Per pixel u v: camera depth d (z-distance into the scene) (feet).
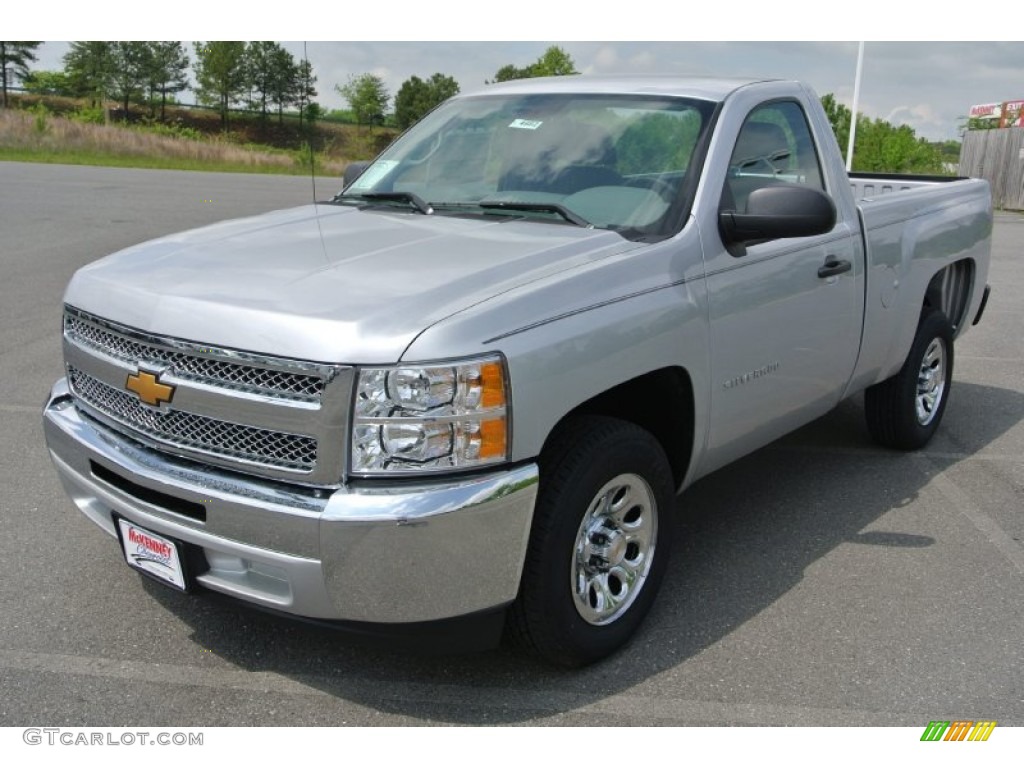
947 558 13.67
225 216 51.57
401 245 11.12
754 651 11.19
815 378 14.01
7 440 17.29
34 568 12.67
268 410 9.02
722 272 11.71
